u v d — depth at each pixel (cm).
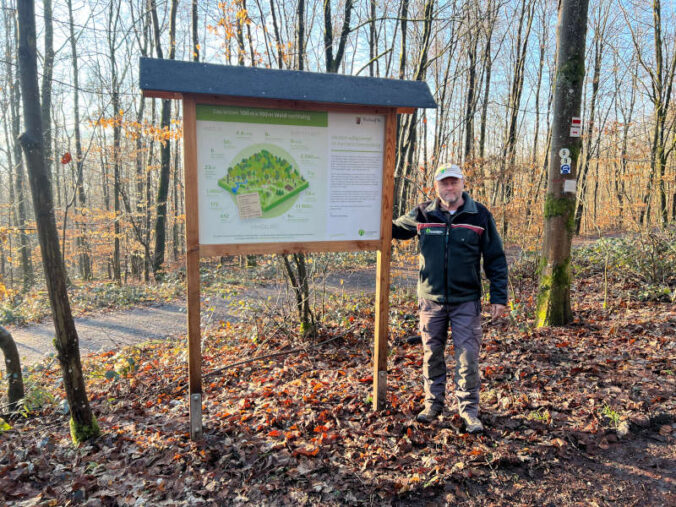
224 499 266
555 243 557
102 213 1590
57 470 301
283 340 605
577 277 910
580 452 302
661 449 301
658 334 502
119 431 351
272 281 1115
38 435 364
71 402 331
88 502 266
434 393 334
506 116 1983
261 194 313
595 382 392
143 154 1809
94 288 1326
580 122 532
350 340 592
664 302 641
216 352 602
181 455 308
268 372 496
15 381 419
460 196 319
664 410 339
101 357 637
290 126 314
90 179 2236
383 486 269
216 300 966
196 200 297
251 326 684
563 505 256
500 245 321
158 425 361
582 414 341
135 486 280
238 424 348
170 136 817
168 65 272
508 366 438
